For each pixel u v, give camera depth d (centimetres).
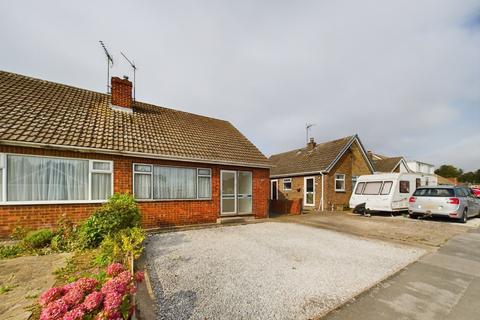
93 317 231
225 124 1656
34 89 1007
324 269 539
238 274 505
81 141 837
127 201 750
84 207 824
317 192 1931
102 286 268
